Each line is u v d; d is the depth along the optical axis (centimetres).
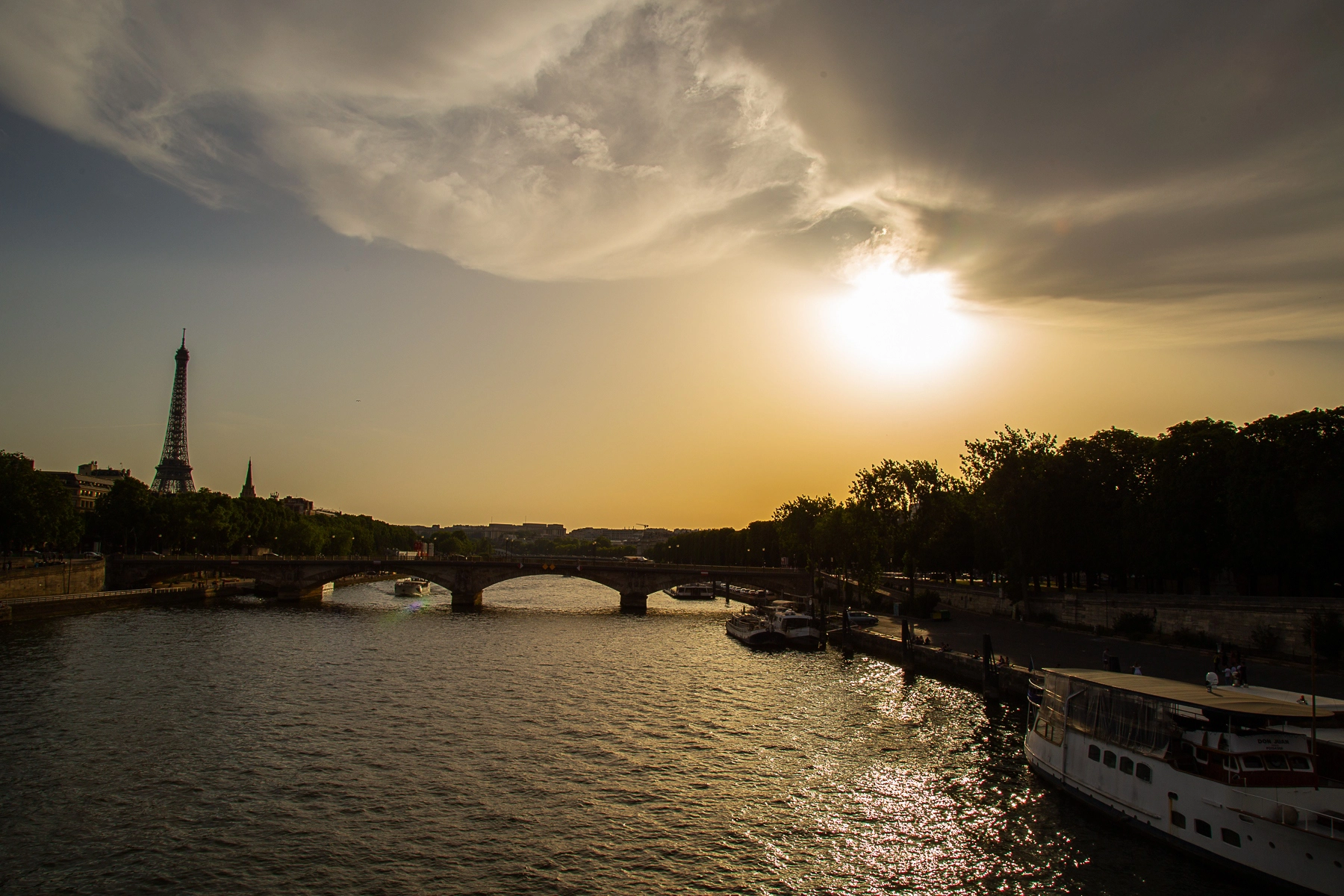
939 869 3897
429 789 4969
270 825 4397
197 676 8288
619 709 7162
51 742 5809
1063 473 11344
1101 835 4256
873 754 5728
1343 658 6625
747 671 9338
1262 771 3697
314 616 14475
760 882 3791
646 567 17162
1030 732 5409
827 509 18900
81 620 12600
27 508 14662
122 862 3941
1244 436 8938
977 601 14012
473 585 16975
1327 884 3334
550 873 3866
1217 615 8138
